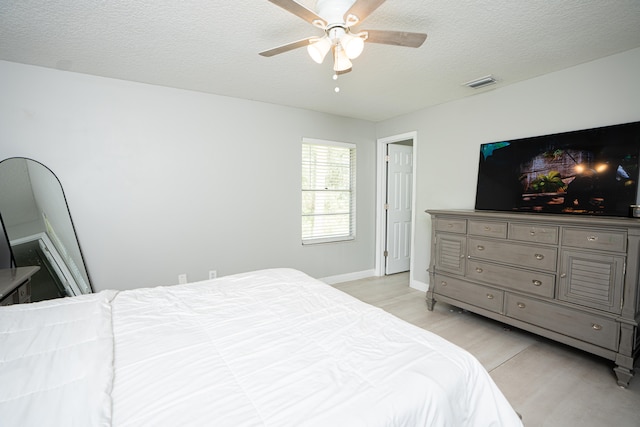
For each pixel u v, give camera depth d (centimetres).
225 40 200
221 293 173
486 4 163
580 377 196
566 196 243
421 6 165
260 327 129
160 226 290
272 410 79
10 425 70
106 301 155
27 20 174
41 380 89
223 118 317
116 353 107
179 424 74
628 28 186
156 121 284
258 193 342
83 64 235
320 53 153
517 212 274
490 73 258
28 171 236
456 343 243
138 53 218
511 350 231
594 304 198
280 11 168
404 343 115
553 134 254
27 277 197
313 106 357
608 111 226
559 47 212
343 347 112
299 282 194
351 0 142
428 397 88
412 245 388
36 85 237
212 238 317
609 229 190
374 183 440
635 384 188
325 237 404
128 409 79
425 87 291
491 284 258
